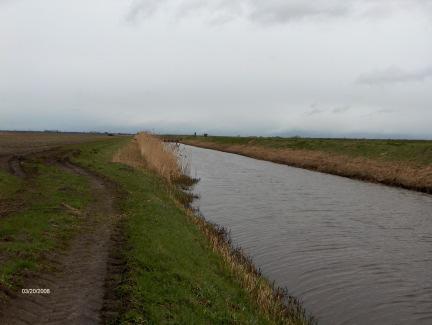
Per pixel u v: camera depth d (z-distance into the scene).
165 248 12.63
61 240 12.50
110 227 14.42
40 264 10.33
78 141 74.75
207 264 13.21
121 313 8.30
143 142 48.25
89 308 8.41
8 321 7.53
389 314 12.19
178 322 8.50
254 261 16.06
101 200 18.91
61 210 15.89
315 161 53.47
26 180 22.92
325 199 29.52
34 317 7.88
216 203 27.03
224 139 111.44
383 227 21.67
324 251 17.53
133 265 10.76
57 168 28.84
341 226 21.72
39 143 63.41
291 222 22.36
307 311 12.12
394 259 16.75
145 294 9.26
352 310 12.36
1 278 9.02
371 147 51.69
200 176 41.12
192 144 124.12
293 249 17.69
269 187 34.78
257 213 24.41
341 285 14.09
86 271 10.32
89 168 29.69
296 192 32.44
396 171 39.59
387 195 31.66
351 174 43.69
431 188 33.44
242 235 19.52
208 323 9.03
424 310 12.49
